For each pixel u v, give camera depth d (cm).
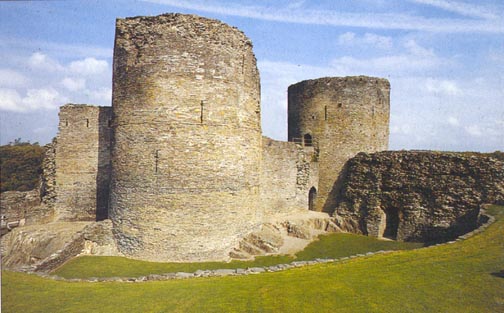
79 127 2273
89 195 2259
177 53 1692
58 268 1580
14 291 1170
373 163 2697
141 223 1703
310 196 3012
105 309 1010
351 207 2745
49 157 2306
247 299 1051
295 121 3100
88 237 1778
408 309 945
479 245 1462
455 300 982
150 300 1073
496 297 988
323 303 1003
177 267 1608
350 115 2911
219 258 1741
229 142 1786
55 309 1013
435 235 2333
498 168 2166
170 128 1688
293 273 1305
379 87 3025
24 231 2031
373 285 1119
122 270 1559
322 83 2947
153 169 1692
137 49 1730
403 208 2484
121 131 1772
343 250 2205
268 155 2448
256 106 1995
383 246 2322
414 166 2481
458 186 2284
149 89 1698
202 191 1716
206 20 1731
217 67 1750
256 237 1916
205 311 981
